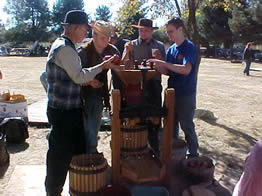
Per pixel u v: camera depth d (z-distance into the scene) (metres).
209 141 5.46
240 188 1.96
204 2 7.93
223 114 7.65
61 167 3.04
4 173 3.99
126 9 7.56
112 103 3.18
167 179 3.45
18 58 33.09
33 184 3.66
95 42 3.69
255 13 29.55
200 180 3.62
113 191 3.04
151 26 4.34
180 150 3.93
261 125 6.64
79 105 3.07
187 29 6.79
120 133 3.42
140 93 3.27
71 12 2.86
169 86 4.11
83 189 3.09
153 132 3.92
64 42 2.80
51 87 2.94
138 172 3.24
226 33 34.97
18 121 5.07
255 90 12.00
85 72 2.85
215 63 28.86
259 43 33.88
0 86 11.47
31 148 4.93
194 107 4.08
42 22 64.00
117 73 3.22
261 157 1.86
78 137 3.11
